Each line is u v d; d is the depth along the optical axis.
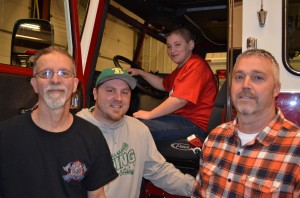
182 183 2.08
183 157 2.27
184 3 3.05
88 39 2.51
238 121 1.59
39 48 2.00
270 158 1.42
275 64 1.50
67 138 1.54
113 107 1.93
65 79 1.49
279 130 1.47
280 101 1.71
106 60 3.09
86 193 1.66
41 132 1.51
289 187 1.35
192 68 2.62
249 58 1.50
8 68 1.83
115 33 3.10
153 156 2.10
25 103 1.91
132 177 2.00
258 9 1.78
